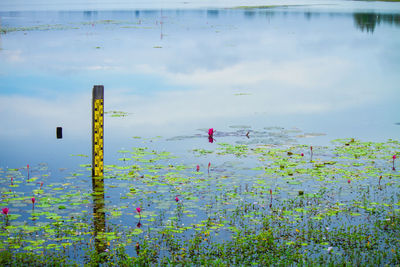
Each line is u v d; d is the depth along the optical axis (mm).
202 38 50906
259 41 49406
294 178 12859
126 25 62688
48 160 14758
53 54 38438
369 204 11148
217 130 18766
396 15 79188
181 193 11812
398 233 9711
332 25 64938
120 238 9469
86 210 10773
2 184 12297
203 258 8656
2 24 60844
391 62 37625
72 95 25859
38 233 9633
